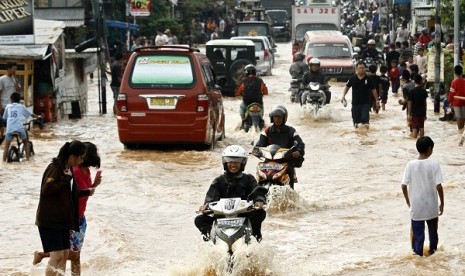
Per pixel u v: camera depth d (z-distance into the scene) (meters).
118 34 101.25
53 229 19.52
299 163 29.20
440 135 46.12
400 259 22.69
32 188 32.94
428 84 64.88
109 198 30.97
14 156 38.94
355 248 24.11
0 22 52.47
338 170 36.47
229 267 20.86
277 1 160.50
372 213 28.39
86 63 58.41
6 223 27.36
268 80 85.12
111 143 44.44
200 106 40.59
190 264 21.94
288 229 26.36
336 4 109.12
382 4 126.19
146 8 94.31
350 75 78.38
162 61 41.09
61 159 19.66
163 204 30.20
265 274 21.22
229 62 72.25
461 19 64.69
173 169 36.78
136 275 21.70
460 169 36.09
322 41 81.12
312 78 54.88
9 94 46.28
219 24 143.88
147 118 40.66
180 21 127.38
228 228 21.03
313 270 21.84
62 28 55.44
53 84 52.78
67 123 53.56
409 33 94.19
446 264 22.22
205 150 41.91
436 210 22.83
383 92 57.97
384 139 45.06
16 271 22.09
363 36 114.25
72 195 19.95
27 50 50.78
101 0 61.47
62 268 19.69
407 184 22.94
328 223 27.12
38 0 89.19
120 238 24.94
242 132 48.28
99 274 21.80
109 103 67.62
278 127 29.55
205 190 32.53
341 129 48.84
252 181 22.05
